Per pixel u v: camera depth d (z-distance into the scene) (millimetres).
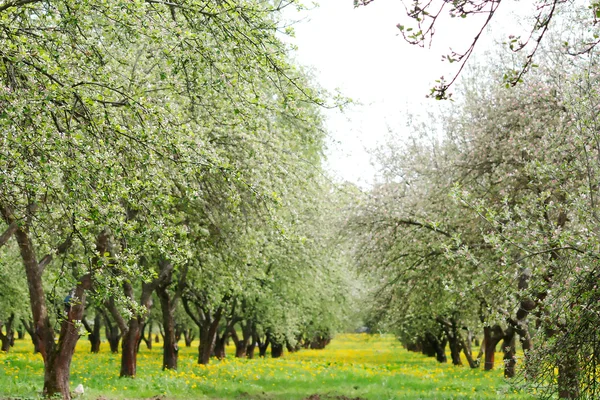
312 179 17156
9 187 7410
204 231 14945
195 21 8992
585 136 10375
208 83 9555
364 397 16656
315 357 44062
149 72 12477
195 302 26500
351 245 19672
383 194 19672
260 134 14180
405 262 18500
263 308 29453
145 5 8328
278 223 10852
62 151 7262
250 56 9133
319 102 9984
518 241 9820
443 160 19266
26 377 17375
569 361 7711
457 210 15625
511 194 14992
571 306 7977
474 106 17781
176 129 8922
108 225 8258
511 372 19578
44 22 8859
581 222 9086
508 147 15211
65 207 8211
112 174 7590
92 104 7637
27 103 7012
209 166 9117
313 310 34312
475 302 18156
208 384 18297
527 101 15555
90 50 9180
